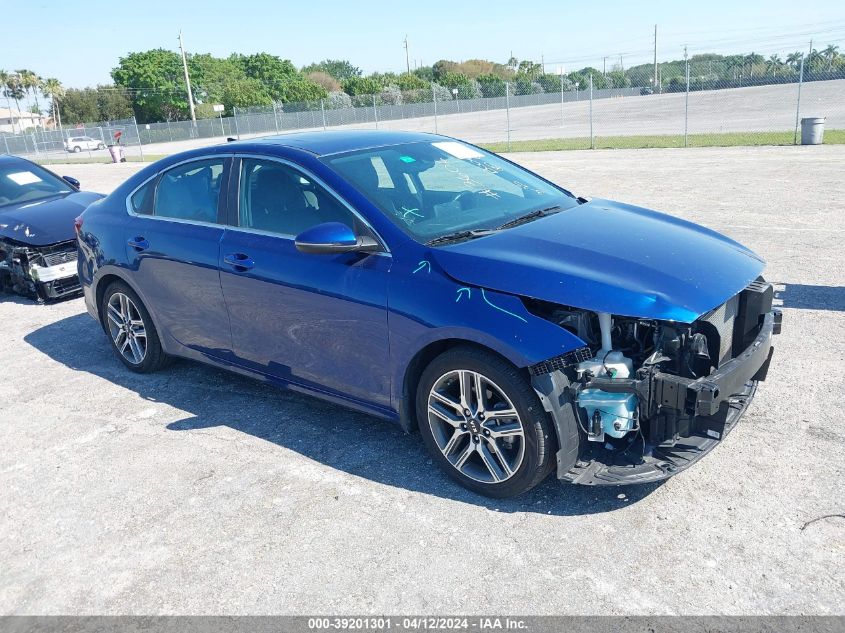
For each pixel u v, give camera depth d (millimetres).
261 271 3869
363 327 3465
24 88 106188
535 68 77562
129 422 4414
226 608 2725
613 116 35531
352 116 43531
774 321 3570
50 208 7691
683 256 3271
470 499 3299
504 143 25297
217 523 3275
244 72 82312
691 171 13242
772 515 2980
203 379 5020
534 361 2861
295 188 3834
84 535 3279
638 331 3143
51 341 6219
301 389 3996
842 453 3404
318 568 2904
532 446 3014
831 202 9180
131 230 4754
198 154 4480
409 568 2857
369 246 3412
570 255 3184
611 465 3029
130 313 5043
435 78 80812
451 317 3090
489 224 3643
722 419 3109
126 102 75750
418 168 4039
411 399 3479
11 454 4133
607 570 2744
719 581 2637
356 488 3471
